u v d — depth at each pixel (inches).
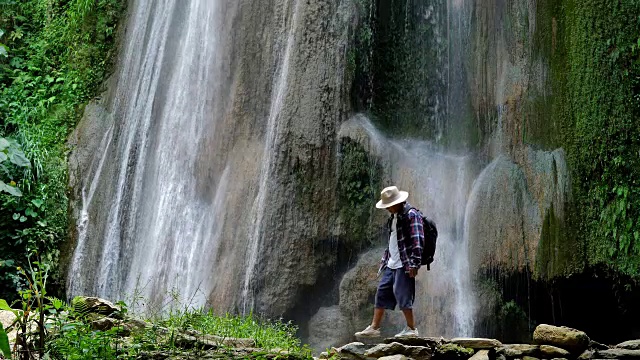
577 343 277.0
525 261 465.7
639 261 445.1
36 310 254.7
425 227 323.0
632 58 471.2
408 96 571.5
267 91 577.6
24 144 657.0
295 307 510.3
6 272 601.9
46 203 637.9
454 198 515.8
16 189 494.6
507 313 470.6
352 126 538.0
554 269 458.0
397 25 581.6
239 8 605.6
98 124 671.1
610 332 479.5
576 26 492.1
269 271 511.2
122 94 674.2
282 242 516.1
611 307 470.3
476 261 479.5
